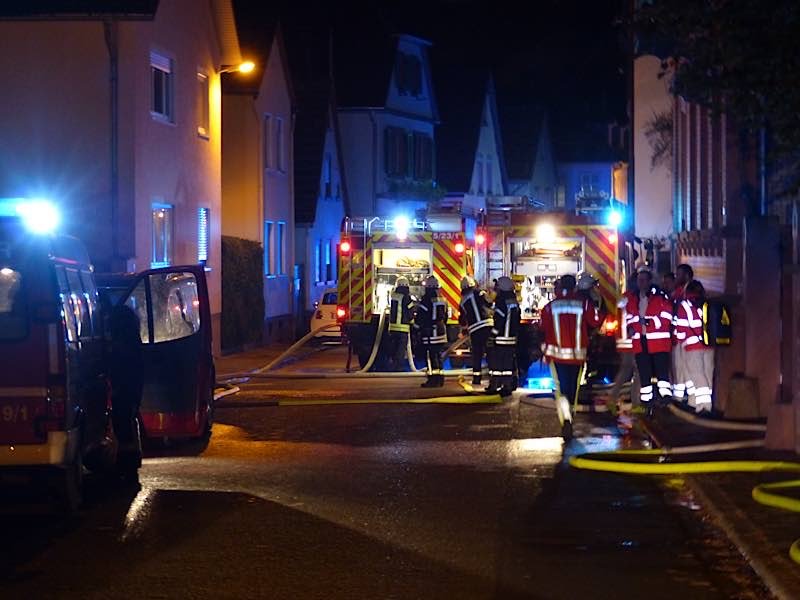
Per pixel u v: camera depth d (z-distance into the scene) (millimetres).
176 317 15391
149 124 26172
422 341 22781
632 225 32625
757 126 11500
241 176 37812
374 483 12461
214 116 31328
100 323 12359
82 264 11891
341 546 9617
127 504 11375
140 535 10031
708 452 13898
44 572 8812
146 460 14203
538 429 16672
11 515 10891
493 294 25906
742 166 18094
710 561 9172
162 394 15117
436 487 12219
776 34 10656
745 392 16250
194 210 29594
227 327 32844
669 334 17234
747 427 15695
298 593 8227
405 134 52312
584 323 15734
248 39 38906
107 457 12219
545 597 8148
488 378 21516
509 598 8117
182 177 28578
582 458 13602
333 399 20641
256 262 35406
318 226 44562
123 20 24703
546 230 26062
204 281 15531
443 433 16312
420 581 8547
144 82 25797
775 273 16219
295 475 12984
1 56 25250
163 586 8414
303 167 44125
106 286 15336
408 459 14070
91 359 11680
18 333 10344
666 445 14383
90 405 11648
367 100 49719
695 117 24234
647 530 10234
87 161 25203
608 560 9180
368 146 50062
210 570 8852
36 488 12039
